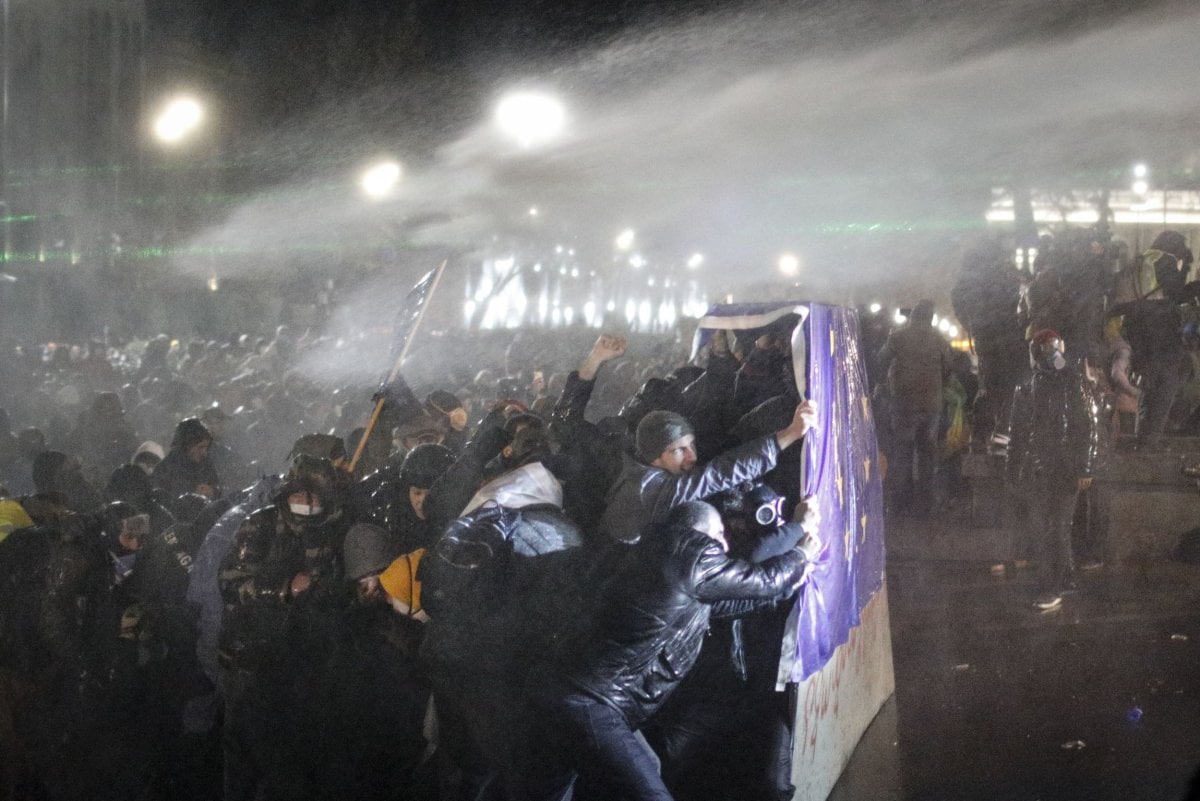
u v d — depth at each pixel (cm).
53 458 702
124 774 545
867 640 646
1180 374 1103
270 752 509
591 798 477
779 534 483
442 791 520
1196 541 961
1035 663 747
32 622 514
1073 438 870
